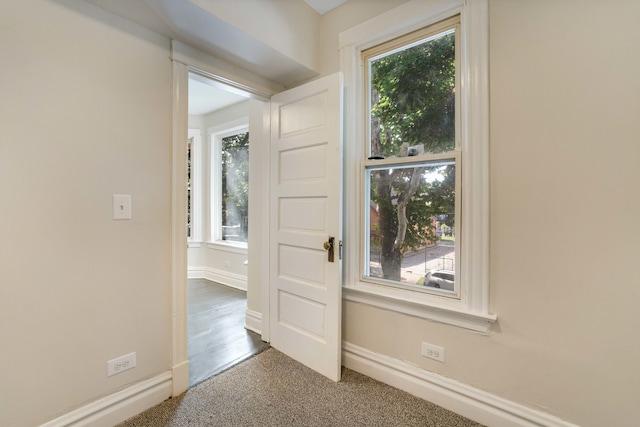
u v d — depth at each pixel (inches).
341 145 74.6
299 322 84.5
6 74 47.1
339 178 74.5
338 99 74.6
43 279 51.3
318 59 86.5
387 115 77.2
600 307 50.1
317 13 85.9
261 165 102.0
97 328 57.7
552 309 54.0
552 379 54.3
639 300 47.3
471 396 62.2
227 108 165.5
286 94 87.4
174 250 68.7
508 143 57.5
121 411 60.4
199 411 63.8
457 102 66.0
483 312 60.4
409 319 70.9
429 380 67.7
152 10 57.9
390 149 76.7
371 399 68.2
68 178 53.7
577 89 51.3
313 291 80.4
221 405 65.8
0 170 46.9
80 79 54.7
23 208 49.1
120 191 60.2
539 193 54.7
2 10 46.7
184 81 70.0
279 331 90.6
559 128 52.8
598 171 49.8
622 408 48.8
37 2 49.9
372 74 80.2
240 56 76.2
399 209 75.4
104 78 57.7
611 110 48.7
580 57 50.9
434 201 69.6
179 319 70.0
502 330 58.9
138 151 62.7
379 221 78.9
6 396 48.2
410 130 73.2
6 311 48.0
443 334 66.0
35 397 50.7
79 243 55.1
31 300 50.2
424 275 71.3
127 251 61.5
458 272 65.6
